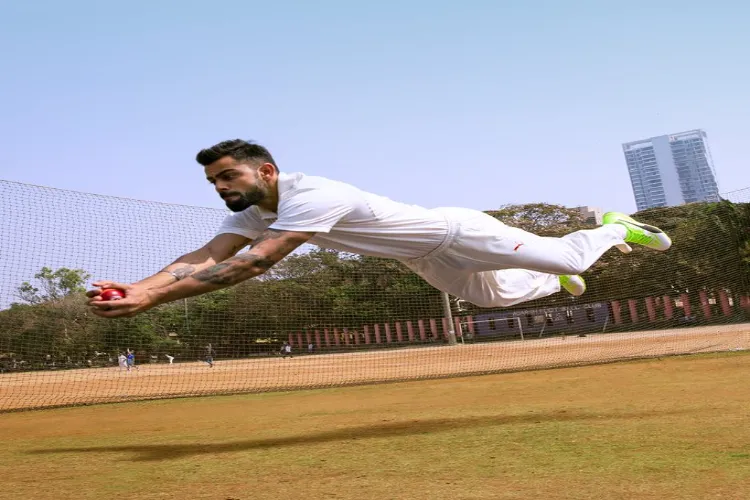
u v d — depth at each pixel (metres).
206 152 4.05
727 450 3.37
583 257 5.14
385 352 16.42
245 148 4.08
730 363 9.71
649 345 15.59
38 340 13.62
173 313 15.11
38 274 12.50
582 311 20.33
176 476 3.55
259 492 3.04
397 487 2.98
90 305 3.49
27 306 13.47
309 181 4.11
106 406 9.77
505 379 10.30
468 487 2.89
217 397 10.38
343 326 16.06
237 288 15.47
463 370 13.21
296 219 4.00
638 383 7.94
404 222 4.45
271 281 15.64
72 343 13.95
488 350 17.66
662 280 18.16
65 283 13.14
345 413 6.89
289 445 4.60
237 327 15.43
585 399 6.64
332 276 16.14
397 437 4.67
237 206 4.14
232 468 3.74
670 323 18.17
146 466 3.95
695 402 5.58
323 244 4.40
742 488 2.59
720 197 16.08
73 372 15.37
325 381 12.61
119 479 3.53
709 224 16.44
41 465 4.21
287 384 12.42
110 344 14.34
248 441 4.98
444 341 17.31
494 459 3.54
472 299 5.28
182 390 12.49
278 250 3.96
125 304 3.48
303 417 6.74
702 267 16.81
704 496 2.50
